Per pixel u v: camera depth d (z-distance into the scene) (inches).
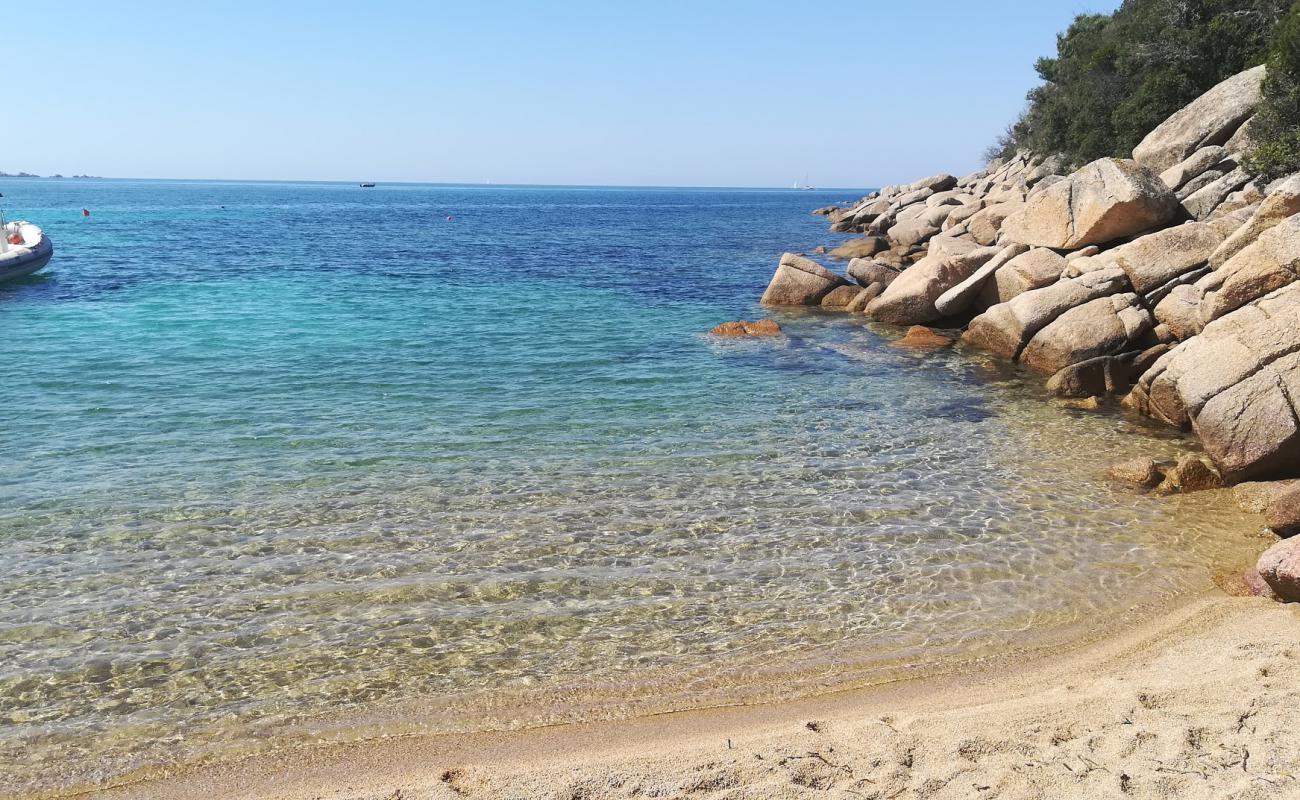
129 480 538.0
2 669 340.2
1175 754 260.7
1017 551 445.4
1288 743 261.7
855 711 309.3
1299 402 513.7
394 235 2797.7
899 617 380.2
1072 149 1809.8
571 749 290.5
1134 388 711.1
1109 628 366.3
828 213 4490.7
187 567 425.1
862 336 1036.5
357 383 786.8
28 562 428.1
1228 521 479.8
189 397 730.2
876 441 634.2
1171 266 808.9
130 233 2659.9
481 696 324.8
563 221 3907.5
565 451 603.5
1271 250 630.5
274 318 1120.8
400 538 459.8
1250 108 1131.9
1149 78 1517.0
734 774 263.7
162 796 272.4
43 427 642.2
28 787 277.4
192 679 335.6
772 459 591.5
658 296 1363.2
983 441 635.5
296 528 470.9
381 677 337.1
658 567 429.1
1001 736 277.1
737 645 358.6
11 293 1307.8
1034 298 867.4
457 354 914.7
